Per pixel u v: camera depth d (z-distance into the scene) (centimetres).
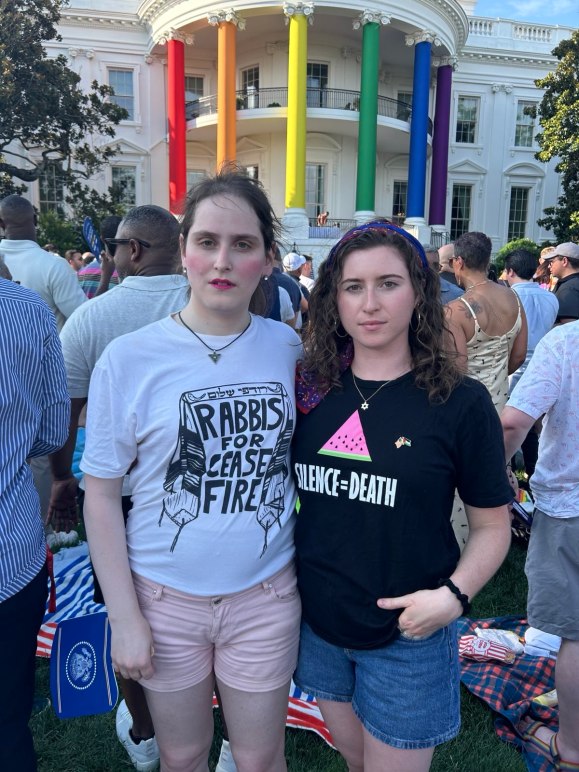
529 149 2644
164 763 173
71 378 213
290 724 260
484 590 373
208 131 2280
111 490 157
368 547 154
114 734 257
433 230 2283
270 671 165
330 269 162
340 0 1905
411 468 149
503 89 2584
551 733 247
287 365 167
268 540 160
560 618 209
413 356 158
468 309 312
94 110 2011
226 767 222
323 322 164
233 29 1977
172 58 2111
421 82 2062
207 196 150
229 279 148
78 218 2042
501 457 154
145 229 213
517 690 278
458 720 163
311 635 172
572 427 203
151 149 2409
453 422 150
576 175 2156
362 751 181
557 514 207
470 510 160
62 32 2277
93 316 209
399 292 151
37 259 373
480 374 319
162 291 213
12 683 164
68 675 182
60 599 339
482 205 2631
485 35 2547
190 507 154
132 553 161
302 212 1945
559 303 499
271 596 163
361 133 1994
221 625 159
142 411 151
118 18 2294
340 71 2236
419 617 146
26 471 169
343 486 157
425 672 156
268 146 2250
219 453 153
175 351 154
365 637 158
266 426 157
